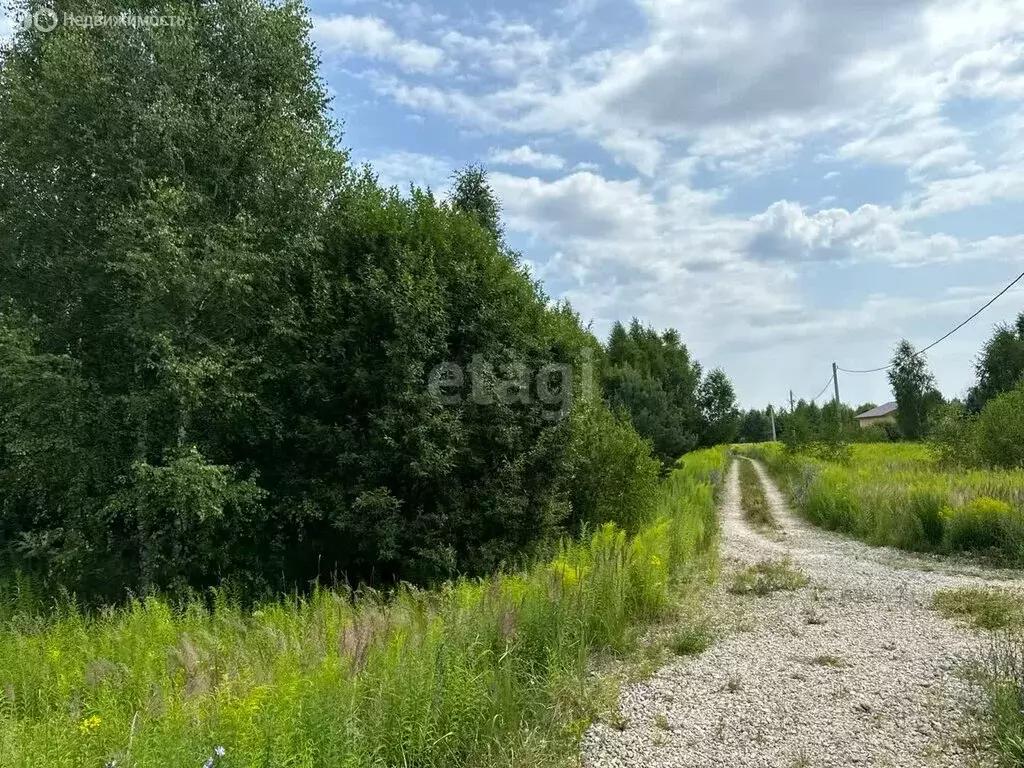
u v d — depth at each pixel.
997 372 35.69
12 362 9.84
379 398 11.48
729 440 54.06
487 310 12.51
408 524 11.34
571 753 4.80
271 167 11.69
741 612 9.16
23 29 12.04
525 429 12.70
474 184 20.69
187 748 3.54
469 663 5.33
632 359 37.94
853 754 4.62
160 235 9.71
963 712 5.21
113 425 10.72
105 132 11.03
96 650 6.39
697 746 4.88
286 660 5.02
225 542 11.33
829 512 18.52
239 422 11.45
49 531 10.54
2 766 3.54
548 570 8.41
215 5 12.33
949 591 9.92
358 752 3.93
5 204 11.30
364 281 11.56
